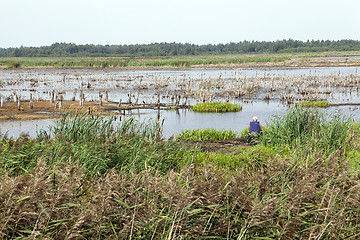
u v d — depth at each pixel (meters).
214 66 107.12
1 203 3.88
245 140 17.80
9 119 25.52
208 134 18.75
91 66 113.25
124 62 116.12
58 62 118.75
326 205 4.67
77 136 11.64
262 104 35.53
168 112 30.42
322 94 41.72
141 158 9.62
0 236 3.61
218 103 32.12
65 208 4.16
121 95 42.69
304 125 14.80
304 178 5.06
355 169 6.28
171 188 4.39
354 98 37.88
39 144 9.91
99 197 4.34
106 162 9.08
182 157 11.21
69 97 39.78
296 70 84.81
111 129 12.51
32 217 3.94
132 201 4.41
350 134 13.75
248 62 118.75
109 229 4.14
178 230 4.08
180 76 71.44
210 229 4.30
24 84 54.97
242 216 4.30
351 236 4.48
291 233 4.14
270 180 5.16
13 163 8.20
